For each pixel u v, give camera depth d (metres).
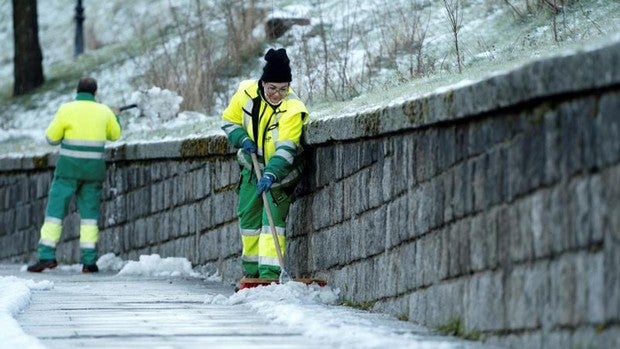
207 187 29.17
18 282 24.88
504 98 14.05
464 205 15.71
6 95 60.25
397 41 31.97
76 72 57.25
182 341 15.88
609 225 12.20
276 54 22.67
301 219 23.34
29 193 40.44
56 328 17.42
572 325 12.86
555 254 13.25
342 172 21.00
